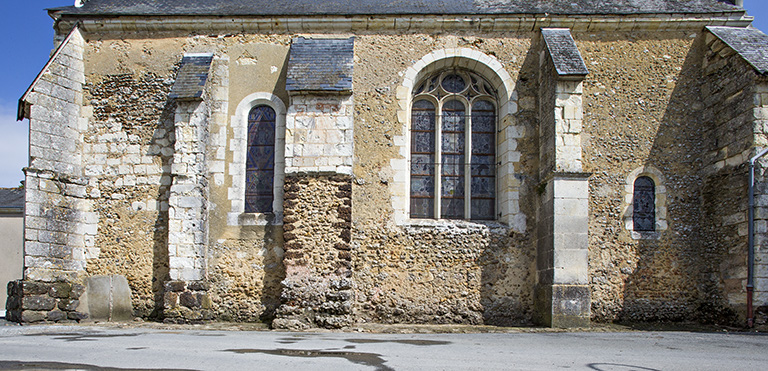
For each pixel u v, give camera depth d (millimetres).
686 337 8070
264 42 10805
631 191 10383
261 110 10773
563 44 10141
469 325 9836
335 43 10594
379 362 5438
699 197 10383
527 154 10438
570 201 9461
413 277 10086
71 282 10078
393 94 10578
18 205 18141
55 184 10078
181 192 9859
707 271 10094
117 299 10242
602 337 8055
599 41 10781
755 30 10445
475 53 10672
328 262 9461
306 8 11148
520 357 5891
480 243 10203
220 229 10273
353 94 10453
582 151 10445
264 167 10617
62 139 10305
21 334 8023
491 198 10766
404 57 10688
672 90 10648
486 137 10883
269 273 10141
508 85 10594
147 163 10562
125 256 10375
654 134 10523
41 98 10008
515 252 10219
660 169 10445
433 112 10906
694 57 10719
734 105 9719
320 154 9750
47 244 9859
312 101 9883
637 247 10234
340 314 9258
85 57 10859
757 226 9086
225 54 10789
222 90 10672
